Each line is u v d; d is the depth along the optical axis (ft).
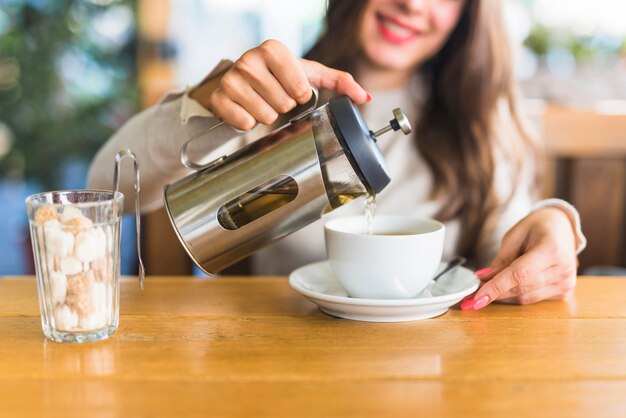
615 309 2.77
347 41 4.56
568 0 7.69
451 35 4.57
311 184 2.47
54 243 2.25
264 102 2.80
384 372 2.08
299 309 2.75
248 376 2.04
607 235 5.22
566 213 3.11
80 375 2.05
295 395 1.91
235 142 4.00
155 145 3.59
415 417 1.78
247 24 8.77
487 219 4.42
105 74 9.52
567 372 2.09
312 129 2.46
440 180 4.44
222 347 2.29
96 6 9.21
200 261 2.63
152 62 6.38
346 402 1.87
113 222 2.35
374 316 2.57
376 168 2.39
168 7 6.36
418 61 4.56
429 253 2.58
